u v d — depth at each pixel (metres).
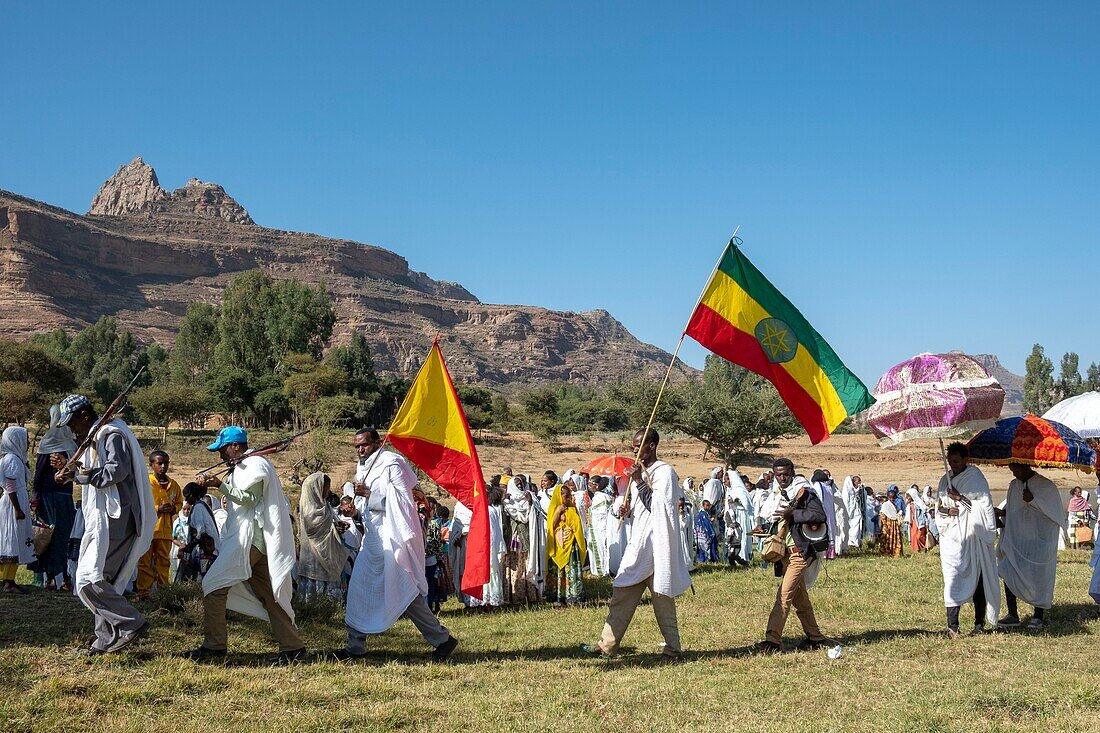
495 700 6.93
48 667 6.98
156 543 10.21
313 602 10.70
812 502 8.97
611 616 8.65
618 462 15.56
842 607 12.02
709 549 18.78
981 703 6.82
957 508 9.87
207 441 73.38
